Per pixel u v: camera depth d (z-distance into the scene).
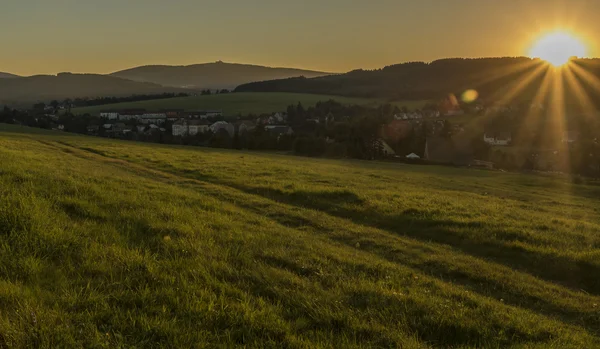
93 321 5.10
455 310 6.86
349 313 6.16
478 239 13.25
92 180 15.39
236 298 6.22
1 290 5.45
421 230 14.62
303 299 6.45
